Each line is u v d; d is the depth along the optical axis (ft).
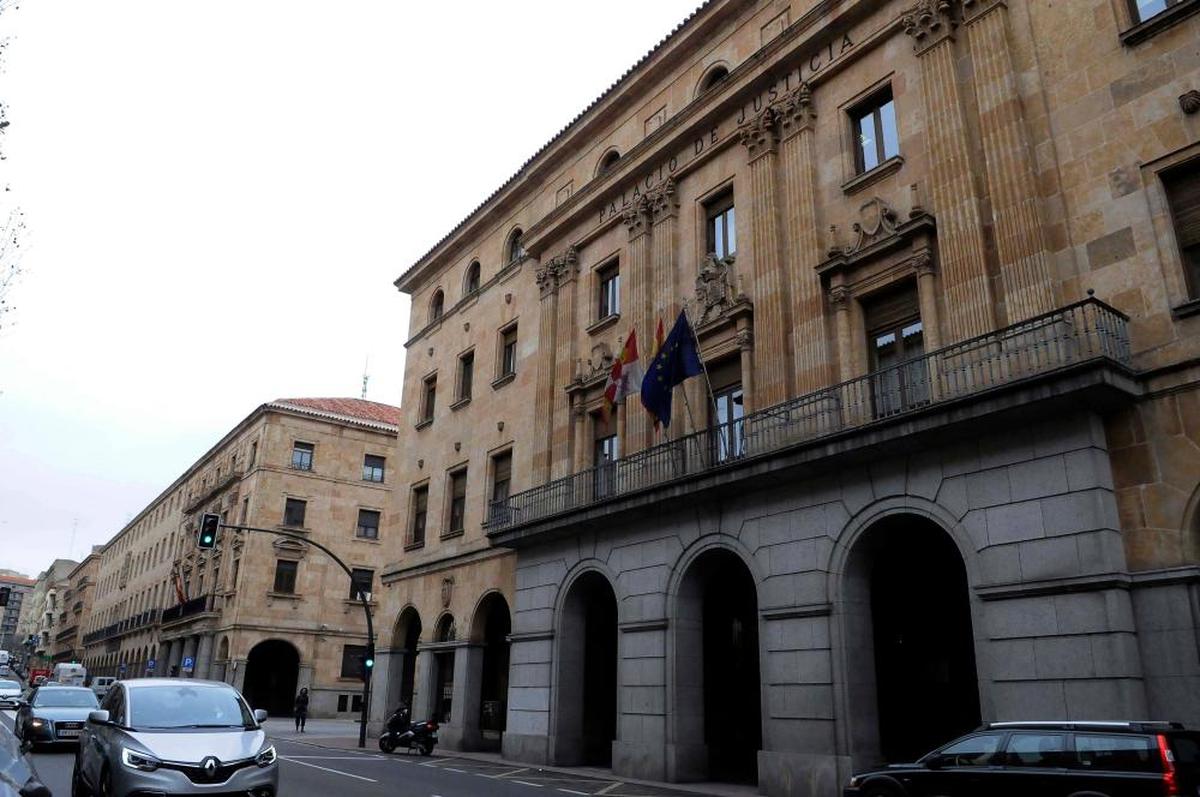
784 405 53.67
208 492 184.75
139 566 255.50
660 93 78.18
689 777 56.49
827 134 59.98
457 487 96.68
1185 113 41.75
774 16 67.36
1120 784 28.25
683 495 57.72
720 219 68.90
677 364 60.23
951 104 51.29
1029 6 49.34
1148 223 42.06
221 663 153.79
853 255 55.06
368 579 166.09
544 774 61.41
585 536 69.31
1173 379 39.40
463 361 101.96
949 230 49.80
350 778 53.67
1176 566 37.52
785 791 48.37
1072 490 39.99
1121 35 44.70
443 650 88.79
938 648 50.31
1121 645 37.01
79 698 67.72
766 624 52.54
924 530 51.21
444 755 77.30
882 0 57.47
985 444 43.70
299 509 162.91
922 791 33.37
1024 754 31.09
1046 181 46.37
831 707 47.50
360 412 178.70
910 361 46.83
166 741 30.91
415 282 116.78
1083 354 40.37
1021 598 40.75
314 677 155.02
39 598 493.36
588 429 77.71
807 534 51.31
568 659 69.82
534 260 90.84
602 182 79.56
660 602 60.49
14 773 21.68
